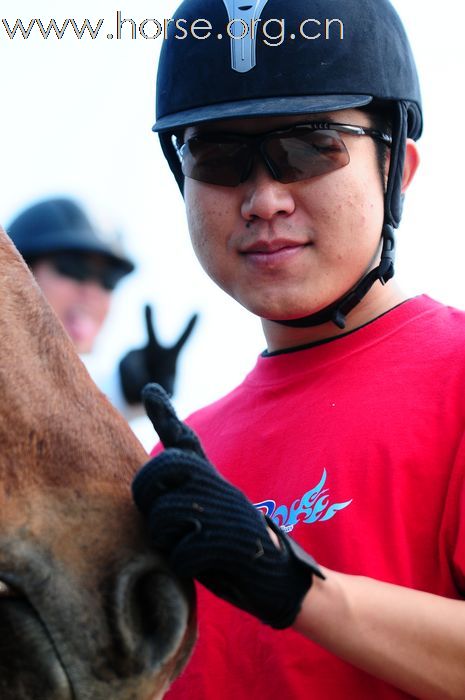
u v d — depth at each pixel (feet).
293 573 6.38
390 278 8.28
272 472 7.93
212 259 8.40
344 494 7.45
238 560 6.10
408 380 7.79
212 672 7.57
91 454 6.50
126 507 6.31
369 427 7.63
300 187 8.05
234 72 8.29
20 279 7.04
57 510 6.30
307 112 7.95
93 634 5.99
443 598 6.89
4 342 6.72
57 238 15.79
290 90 8.23
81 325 15.85
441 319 8.21
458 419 7.47
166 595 6.01
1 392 6.55
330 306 8.29
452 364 7.74
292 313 8.18
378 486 7.40
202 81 8.40
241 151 8.11
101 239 15.94
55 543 6.20
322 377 8.18
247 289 8.26
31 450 6.45
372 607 6.69
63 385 6.73
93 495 6.34
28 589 6.11
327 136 8.05
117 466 6.53
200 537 5.99
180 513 5.99
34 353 6.77
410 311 8.30
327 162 8.02
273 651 7.39
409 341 8.08
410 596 6.81
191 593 6.17
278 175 8.02
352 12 8.45
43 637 6.05
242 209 8.16
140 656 5.92
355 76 8.32
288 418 8.11
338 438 7.68
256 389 8.58
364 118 8.38
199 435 8.74
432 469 7.36
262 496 7.88
